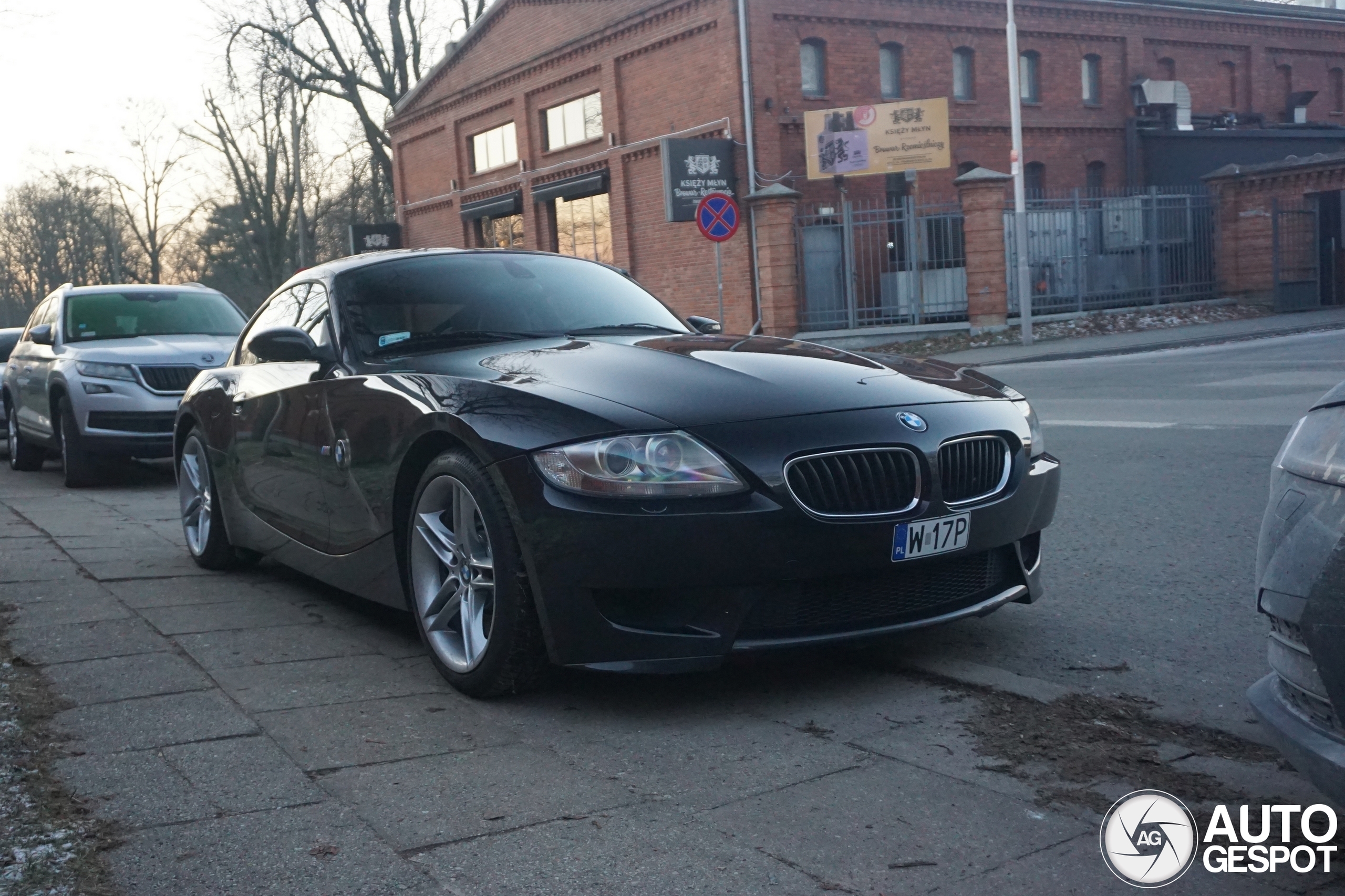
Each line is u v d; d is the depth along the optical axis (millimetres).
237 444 5051
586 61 27625
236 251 64625
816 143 23453
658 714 3312
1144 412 10016
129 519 7250
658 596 3193
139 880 2271
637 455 3125
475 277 4730
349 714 3314
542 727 3205
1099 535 5562
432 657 3625
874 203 24953
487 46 31547
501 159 32125
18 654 3861
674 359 3709
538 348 4008
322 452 4242
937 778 2777
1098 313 23266
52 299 10828
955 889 2234
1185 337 19375
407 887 2250
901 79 25781
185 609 4637
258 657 3902
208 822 2547
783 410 3297
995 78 27156
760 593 3162
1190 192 25609
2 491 9336
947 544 3355
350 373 4215
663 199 25953
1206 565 4898
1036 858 2352
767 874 2301
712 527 3080
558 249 30281
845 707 3330
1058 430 9305
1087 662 3725
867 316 23672
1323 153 29062
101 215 75188
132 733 3119
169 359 9398
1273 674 2277
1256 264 24766
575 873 2309
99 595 4852
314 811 2613
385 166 41594
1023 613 4340
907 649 3889
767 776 2824
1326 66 33750
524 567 3275
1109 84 29188
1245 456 7379
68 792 2705
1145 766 2824
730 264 24094
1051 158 28234
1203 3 30453
